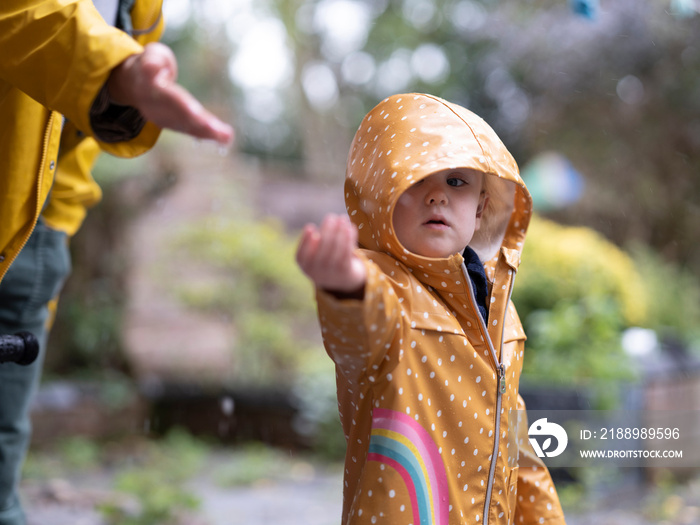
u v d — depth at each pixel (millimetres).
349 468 1435
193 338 8008
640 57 7793
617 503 4156
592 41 7883
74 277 7500
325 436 6121
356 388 1391
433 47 12328
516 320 1624
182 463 5734
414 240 1454
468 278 1413
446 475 1362
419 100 1511
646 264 7066
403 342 1329
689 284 7348
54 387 6648
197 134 1299
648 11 7602
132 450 6230
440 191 1449
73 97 1361
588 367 4578
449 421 1385
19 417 2107
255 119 14000
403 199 1460
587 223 8344
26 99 1688
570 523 3854
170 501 3988
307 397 6238
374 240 1483
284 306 7578
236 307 7398
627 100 8148
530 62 8461
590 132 8359
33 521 3854
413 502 1309
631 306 5504
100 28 1380
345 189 1541
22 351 1575
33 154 1713
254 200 10109
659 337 5516
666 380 4672
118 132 1490
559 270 5398
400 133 1456
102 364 7496
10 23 1412
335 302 1146
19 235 1733
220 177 8445
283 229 9680
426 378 1362
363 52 13430
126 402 6918
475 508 1411
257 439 6609
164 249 7602
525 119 9188
